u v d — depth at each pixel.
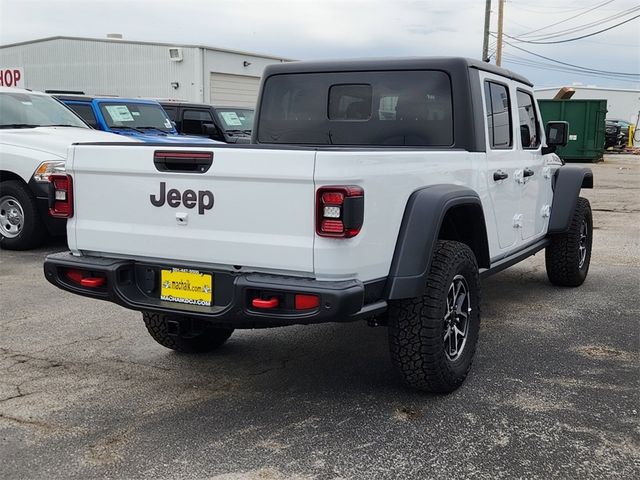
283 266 3.44
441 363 3.95
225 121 14.72
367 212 3.43
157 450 3.47
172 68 25.97
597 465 3.31
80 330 5.45
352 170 3.33
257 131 5.54
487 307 6.28
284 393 4.23
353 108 5.14
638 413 3.92
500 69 5.28
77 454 3.43
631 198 15.47
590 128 26.56
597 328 5.61
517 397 4.14
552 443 3.54
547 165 6.34
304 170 3.31
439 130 4.81
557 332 5.50
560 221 6.48
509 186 5.27
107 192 3.92
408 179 3.79
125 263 3.91
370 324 4.06
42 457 3.40
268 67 5.46
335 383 4.39
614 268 8.05
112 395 4.18
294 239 3.40
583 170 6.72
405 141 4.95
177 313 3.70
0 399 4.10
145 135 10.79
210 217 3.61
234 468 3.29
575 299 6.59
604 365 4.72
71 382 4.38
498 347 5.11
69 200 4.04
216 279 3.68
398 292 3.68
